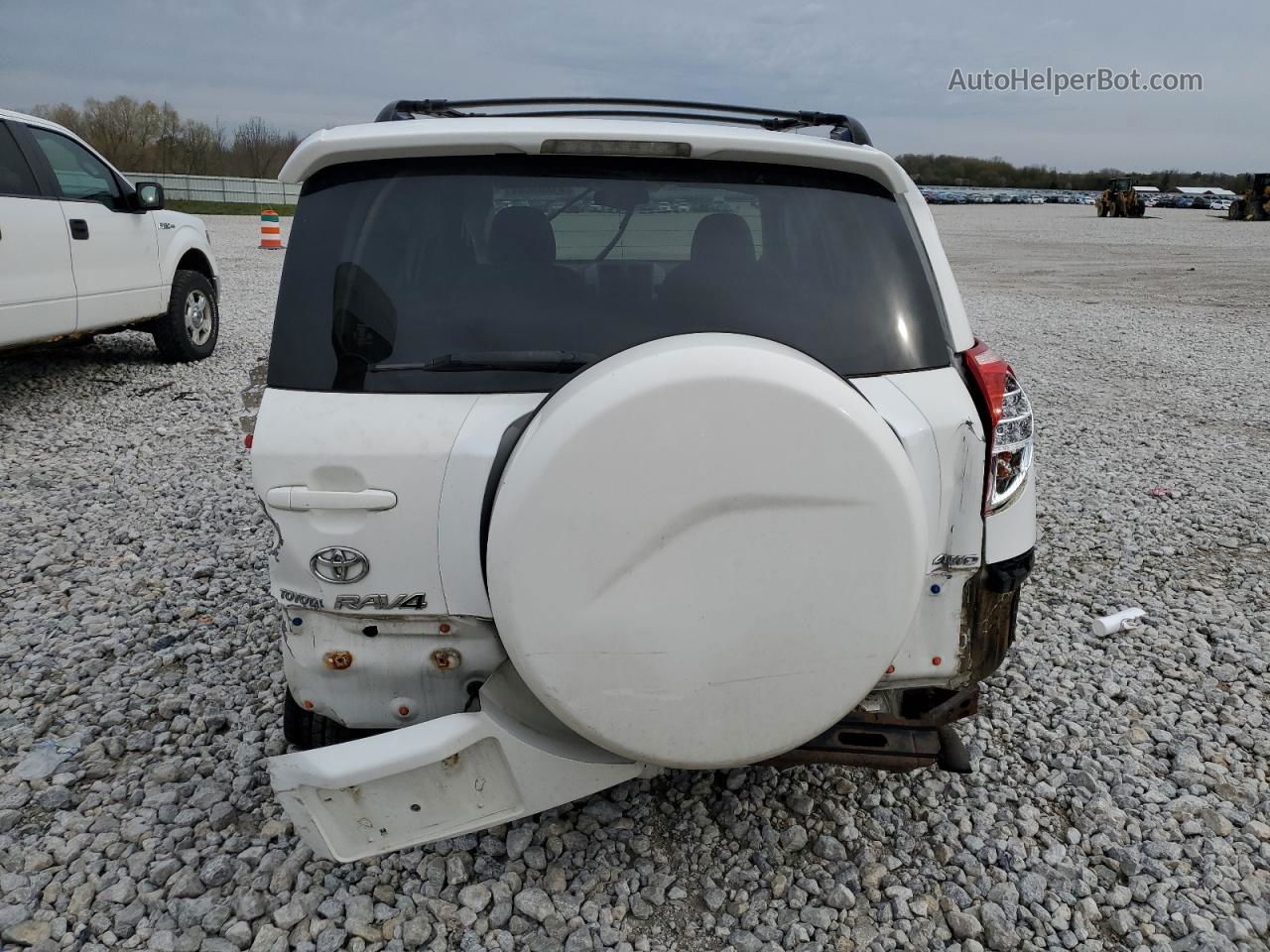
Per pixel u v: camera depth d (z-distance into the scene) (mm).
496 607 2039
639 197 2445
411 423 2215
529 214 2430
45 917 2445
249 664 3734
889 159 2568
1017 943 2428
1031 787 3061
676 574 2010
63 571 4617
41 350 9820
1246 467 6707
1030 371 10297
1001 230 35125
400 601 2260
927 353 2504
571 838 2729
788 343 2420
